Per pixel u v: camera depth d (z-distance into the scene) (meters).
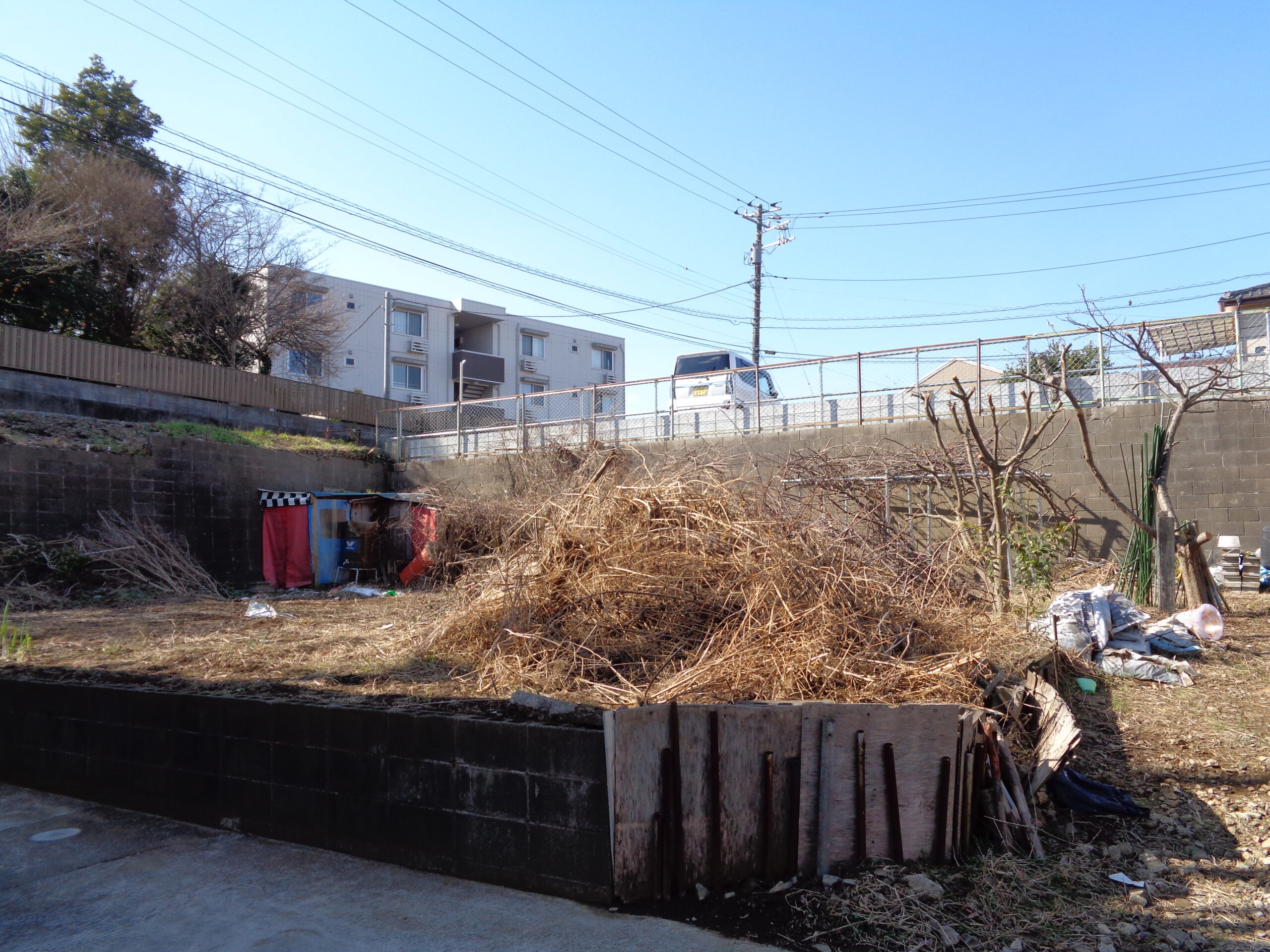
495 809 3.46
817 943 2.89
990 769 3.74
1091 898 3.20
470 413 16.98
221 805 4.30
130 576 10.98
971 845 3.59
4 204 16.00
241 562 13.58
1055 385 8.00
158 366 14.59
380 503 13.48
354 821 3.85
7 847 4.09
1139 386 10.07
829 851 3.34
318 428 17.39
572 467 12.16
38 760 5.08
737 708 3.36
